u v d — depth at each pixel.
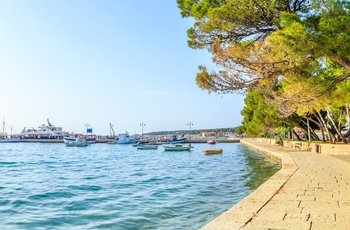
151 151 73.38
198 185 20.36
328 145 31.14
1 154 66.56
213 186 19.58
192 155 56.97
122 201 15.55
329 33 10.96
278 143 55.97
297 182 12.52
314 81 12.47
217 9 13.19
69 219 12.16
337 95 13.21
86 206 14.55
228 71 13.81
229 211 7.59
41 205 15.02
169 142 106.44
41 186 21.52
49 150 83.19
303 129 49.78
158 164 39.97
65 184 22.41
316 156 27.94
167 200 15.44
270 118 42.44
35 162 45.34
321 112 41.91
